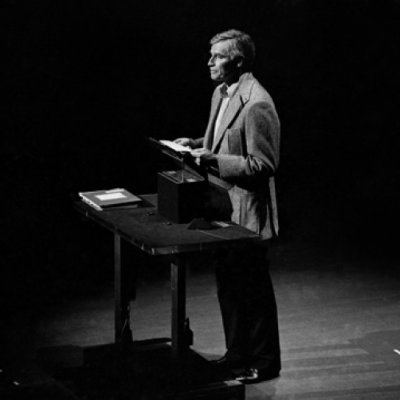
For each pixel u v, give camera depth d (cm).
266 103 754
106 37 1545
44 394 772
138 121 1395
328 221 1184
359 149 1381
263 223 775
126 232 717
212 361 795
